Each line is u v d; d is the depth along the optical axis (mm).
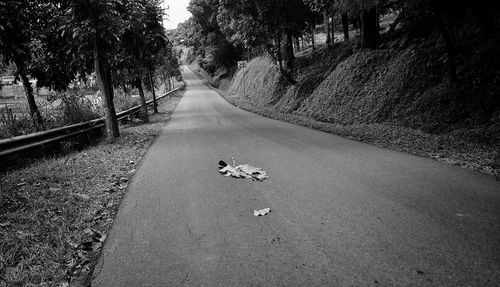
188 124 14984
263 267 2963
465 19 10320
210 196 4941
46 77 11188
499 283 2568
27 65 10617
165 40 15359
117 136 11641
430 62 10617
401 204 4227
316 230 3641
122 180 6062
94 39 9938
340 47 19172
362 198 4520
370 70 13320
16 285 2885
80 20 9547
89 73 11789
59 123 10352
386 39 14828
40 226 3992
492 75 8625
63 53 10344
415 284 2607
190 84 73938
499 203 4086
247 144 9055
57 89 12000
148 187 5547
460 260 2904
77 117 11305
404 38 13008
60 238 3623
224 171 6180
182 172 6430
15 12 8344
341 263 2961
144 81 26266
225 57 53750
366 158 6758
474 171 5469
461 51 9844
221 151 8273
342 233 3535
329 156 7113
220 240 3531
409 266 2857
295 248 3275
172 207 4574
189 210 4434
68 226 4004
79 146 10312
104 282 2859
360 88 13211
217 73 65812
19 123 9172
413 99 10438
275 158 7199
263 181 5559
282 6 18125
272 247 3318
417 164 6098
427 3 9617
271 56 21047
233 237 3582
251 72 35062
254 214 4156
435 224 3617
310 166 6363
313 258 3070
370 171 5797
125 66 14016
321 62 19516
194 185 5531
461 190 4605
